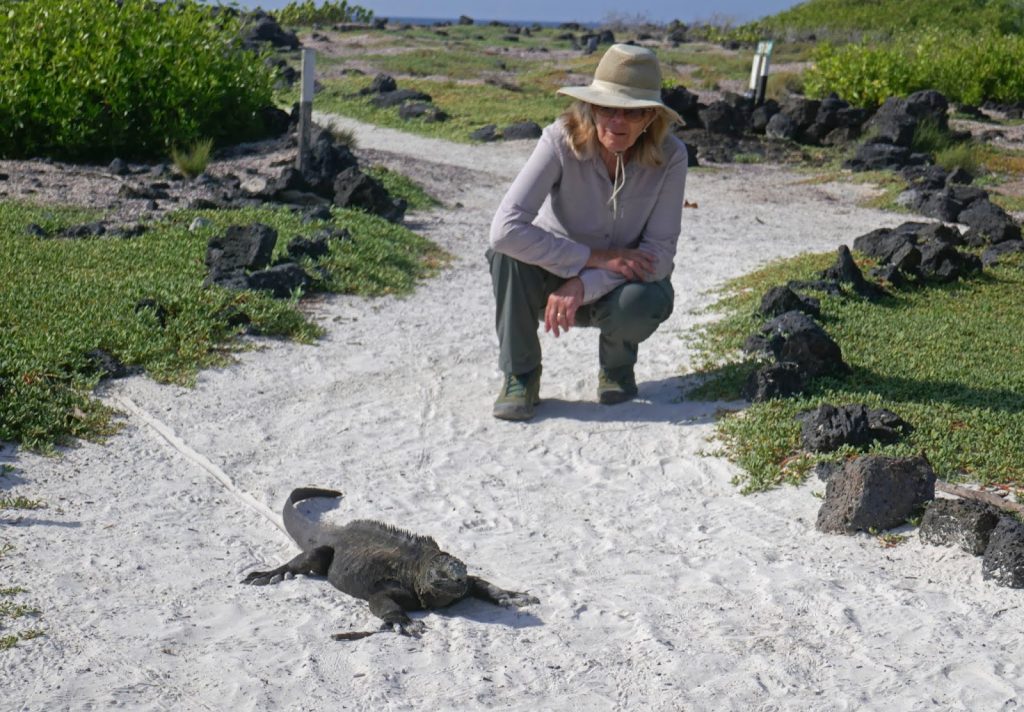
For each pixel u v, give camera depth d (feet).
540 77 123.44
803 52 154.20
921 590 16.92
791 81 115.85
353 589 16.71
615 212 24.23
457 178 65.82
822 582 17.24
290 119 74.02
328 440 24.39
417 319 34.88
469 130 88.17
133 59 64.85
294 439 24.41
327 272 37.63
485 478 22.38
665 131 23.49
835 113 86.38
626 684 14.08
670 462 23.17
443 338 32.91
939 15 189.06
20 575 16.90
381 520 20.10
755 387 25.71
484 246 48.06
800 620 15.97
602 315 25.03
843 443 22.49
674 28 206.90
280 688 13.78
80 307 30.45
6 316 28.91
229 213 45.52
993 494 20.04
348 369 29.40
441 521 20.13
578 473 22.74
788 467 22.16
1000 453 21.83
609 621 15.96
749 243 50.29
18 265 34.45
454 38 180.96
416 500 21.20
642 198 24.26
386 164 65.26
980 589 16.89
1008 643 15.11
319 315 34.01
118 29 65.77
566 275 24.07
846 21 191.52
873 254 41.52
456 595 15.88
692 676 14.24
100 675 13.98
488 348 31.99
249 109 70.23
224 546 18.89
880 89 99.96
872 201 63.10
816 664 14.57
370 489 21.66
